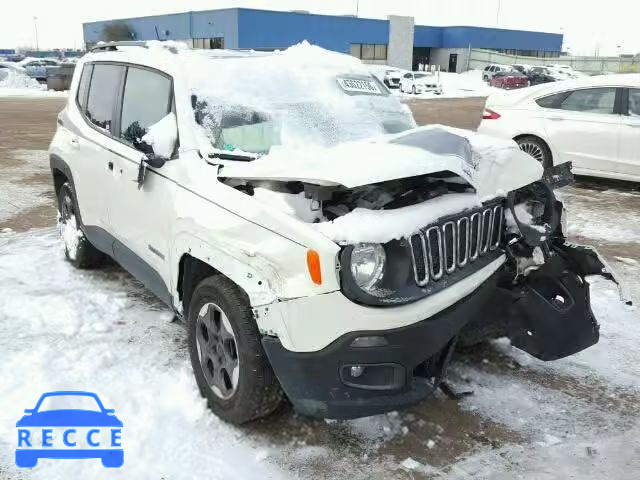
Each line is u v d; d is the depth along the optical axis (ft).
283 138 12.16
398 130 13.87
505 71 148.05
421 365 9.98
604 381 12.33
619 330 14.57
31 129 51.96
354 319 8.69
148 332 13.97
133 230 13.11
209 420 10.71
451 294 9.61
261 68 13.50
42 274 17.52
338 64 15.15
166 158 11.71
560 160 30.60
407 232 9.12
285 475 9.46
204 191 10.62
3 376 11.90
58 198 18.58
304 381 9.16
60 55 212.84
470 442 10.34
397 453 10.03
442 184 11.14
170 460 9.70
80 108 16.55
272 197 9.66
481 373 12.52
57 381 11.76
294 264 8.91
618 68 183.11
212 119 12.17
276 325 9.14
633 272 18.60
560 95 30.76
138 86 13.82
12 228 22.41
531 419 11.02
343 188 9.37
